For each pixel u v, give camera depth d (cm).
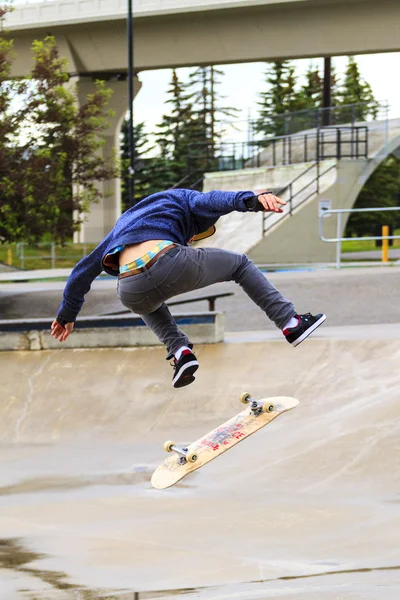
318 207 2908
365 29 3959
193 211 487
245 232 3006
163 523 666
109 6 4350
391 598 483
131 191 3334
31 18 4541
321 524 645
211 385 1027
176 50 4406
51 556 604
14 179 2241
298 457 801
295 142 3503
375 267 2111
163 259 469
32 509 714
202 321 1171
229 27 4225
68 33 4541
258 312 1608
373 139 3197
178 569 567
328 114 3447
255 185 3384
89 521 679
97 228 4753
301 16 4053
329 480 746
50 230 2423
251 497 719
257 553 593
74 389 1055
